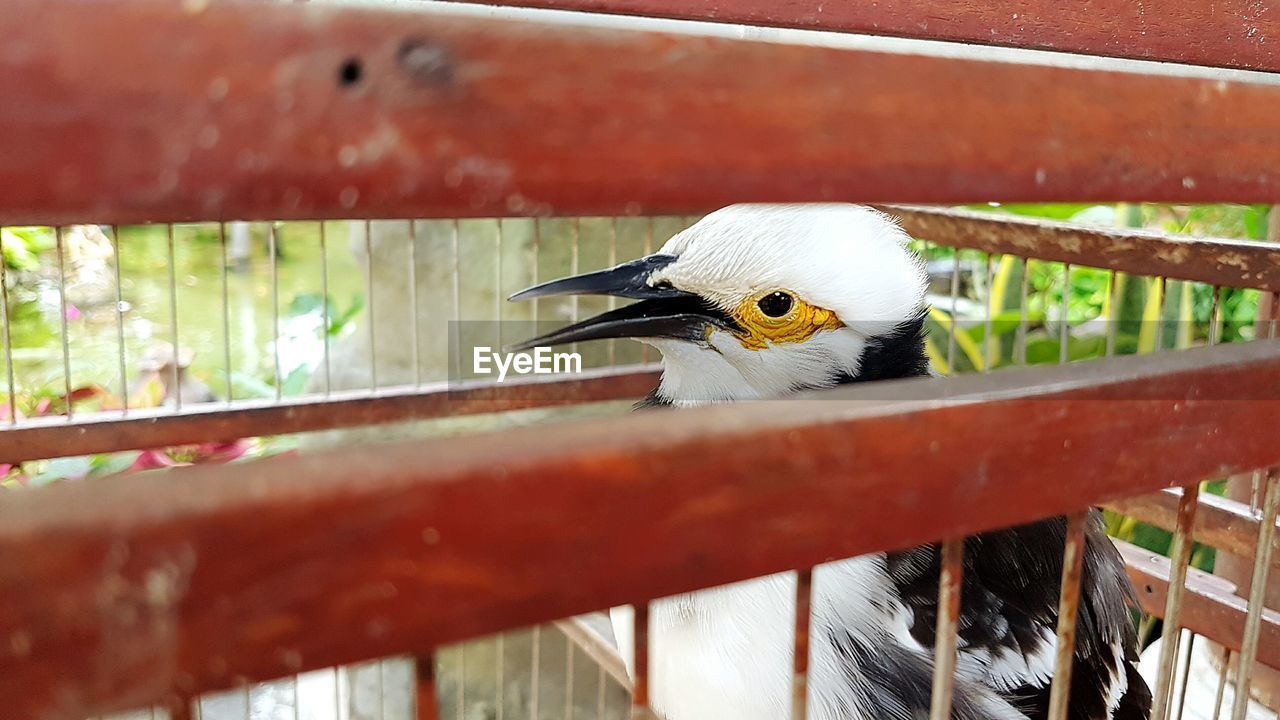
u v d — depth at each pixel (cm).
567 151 43
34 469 279
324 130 40
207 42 38
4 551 38
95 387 308
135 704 40
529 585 46
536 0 103
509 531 45
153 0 37
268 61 39
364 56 40
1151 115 59
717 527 50
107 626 39
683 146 45
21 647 38
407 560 44
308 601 42
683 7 104
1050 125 55
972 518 59
